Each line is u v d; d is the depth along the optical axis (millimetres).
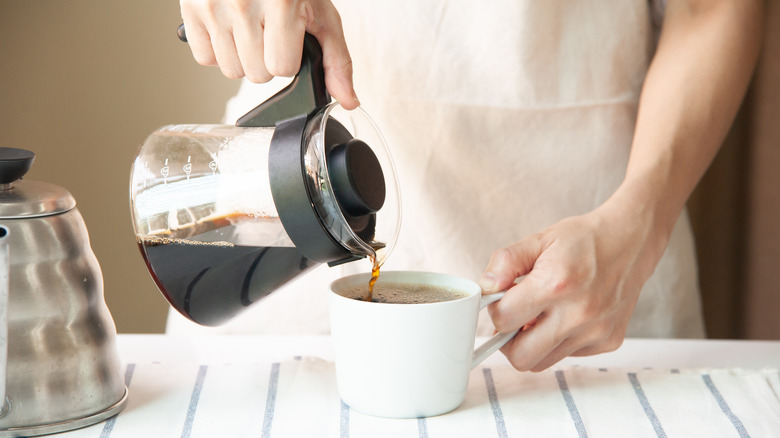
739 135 1298
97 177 1387
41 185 692
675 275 1005
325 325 978
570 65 949
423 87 949
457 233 966
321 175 634
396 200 689
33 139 1364
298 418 688
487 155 960
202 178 661
